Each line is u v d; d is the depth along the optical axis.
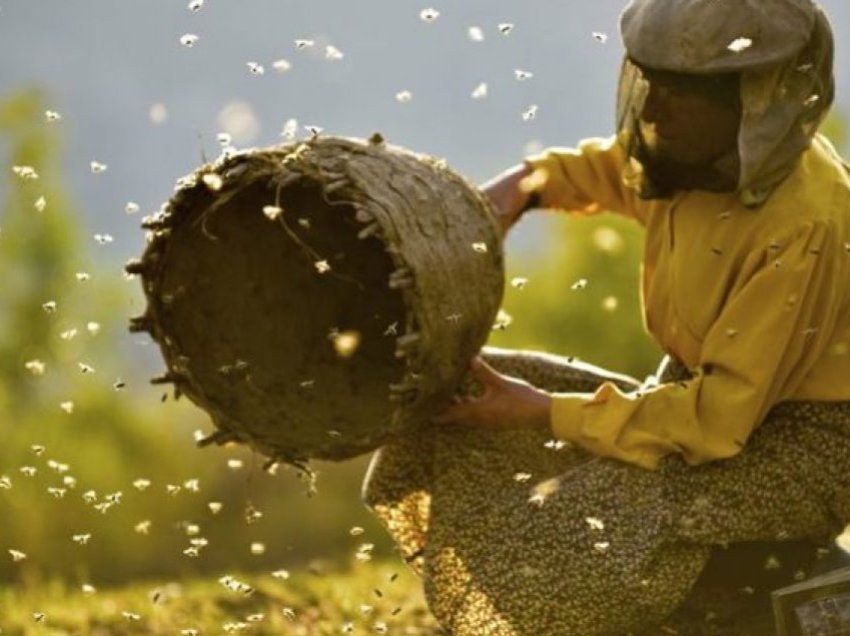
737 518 4.85
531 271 16.09
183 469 16.28
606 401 4.87
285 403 5.18
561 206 5.61
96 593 7.14
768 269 4.79
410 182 4.79
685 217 4.99
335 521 15.33
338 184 4.71
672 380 5.12
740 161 4.77
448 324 4.77
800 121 4.81
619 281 15.71
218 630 6.12
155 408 17.34
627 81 4.95
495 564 4.95
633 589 4.82
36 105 17.97
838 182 4.93
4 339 17.55
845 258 4.85
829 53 4.80
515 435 5.18
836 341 4.91
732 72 4.71
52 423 16.56
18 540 14.70
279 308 5.25
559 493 4.93
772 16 4.70
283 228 5.23
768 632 4.98
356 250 5.33
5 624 6.31
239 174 4.86
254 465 5.15
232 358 5.18
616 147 5.51
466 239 4.83
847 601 4.64
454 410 4.96
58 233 17.67
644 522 4.84
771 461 4.88
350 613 6.34
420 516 5.42
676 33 4.73
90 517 15.14
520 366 5.34
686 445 4.82
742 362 4.79
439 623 5.09
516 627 4.92
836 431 4.91
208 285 5.15
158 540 15.26
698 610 5.02
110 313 17.88
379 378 5.30
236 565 14.73
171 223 4.97
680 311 4.99
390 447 5.34
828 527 4.98
